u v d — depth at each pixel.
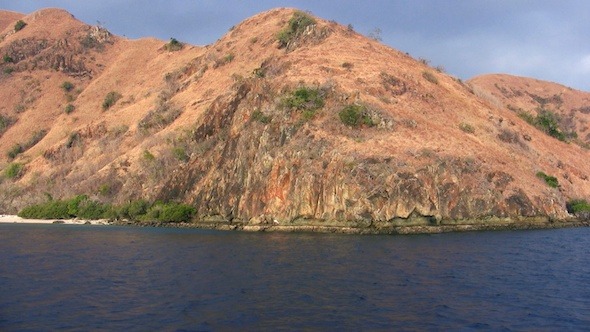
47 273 36.75
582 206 87.94
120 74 187.75
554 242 54.47
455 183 74.06
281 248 50.88
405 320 23.55
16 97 185.00
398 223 69.94
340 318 23.86
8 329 22.73
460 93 119.19
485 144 95.00
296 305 26.20
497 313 24.77
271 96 95.56
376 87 100.56
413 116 94.62
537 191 81.50
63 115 169.38
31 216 110.19
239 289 30.16
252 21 173.50
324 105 91.38
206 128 106.81
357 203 71.12
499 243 53.62
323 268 37.53
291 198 77.44
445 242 54.94
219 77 143.62
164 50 196.12
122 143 130.38
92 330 22.39
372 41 134.38
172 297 28.31
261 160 83.44
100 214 102.19
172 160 106.44
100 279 34.12
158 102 145.25
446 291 29.36
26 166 136.88
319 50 119.38
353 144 80.06
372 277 33.66
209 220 87.50
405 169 72.75
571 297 28.03
